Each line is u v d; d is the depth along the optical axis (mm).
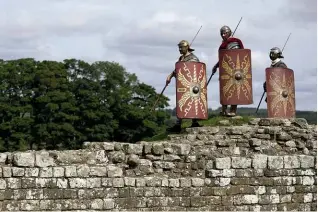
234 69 22703
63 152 18047
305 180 20984
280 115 23297
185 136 21016
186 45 21953
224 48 23078
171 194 18812
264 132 21781
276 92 23312
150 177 18703
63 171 17703
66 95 68000
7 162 17344
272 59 23922
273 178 20359
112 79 72000
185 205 18953
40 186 17406
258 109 24641
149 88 74875
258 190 20062
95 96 68938
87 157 18328
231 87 22719
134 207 18344
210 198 19312
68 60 71938
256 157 20188
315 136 22375
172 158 19312
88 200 17859
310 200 21016
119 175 18312
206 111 22062
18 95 68750
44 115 67188
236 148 20484
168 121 74562
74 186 17750
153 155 19219
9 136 65750
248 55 22750
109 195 18094
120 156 18656
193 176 19406
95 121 68875
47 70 68312
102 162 18500
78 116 68688
